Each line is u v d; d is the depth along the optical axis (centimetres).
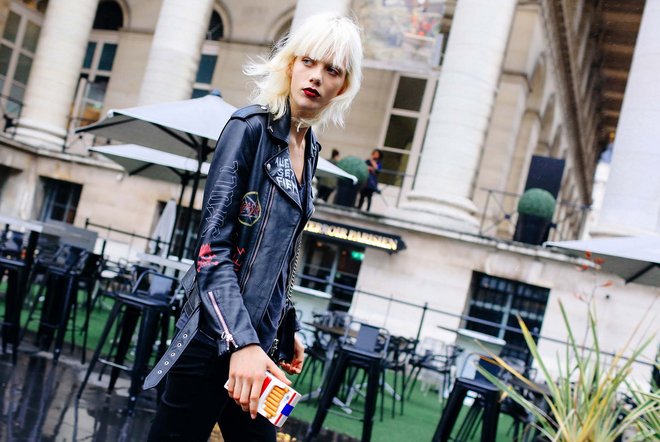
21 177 2142
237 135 201
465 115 1542
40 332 855
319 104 210
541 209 1543
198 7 1959
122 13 2684
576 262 1420
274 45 224
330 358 889
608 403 441
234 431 221
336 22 211
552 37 2383
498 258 1501
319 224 1591
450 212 1540
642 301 1373
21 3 2566
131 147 1027
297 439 673
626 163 1373
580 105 3484
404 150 2266
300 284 1808
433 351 1163
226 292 189
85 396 674
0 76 2516
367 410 657
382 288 1566
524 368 982
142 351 651
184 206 1986
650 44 1395
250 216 201
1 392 622
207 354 200
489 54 1550
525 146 2356
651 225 1340
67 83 2208
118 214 2017
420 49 1537
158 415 209
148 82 1936
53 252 1170
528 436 816
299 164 220
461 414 1089
